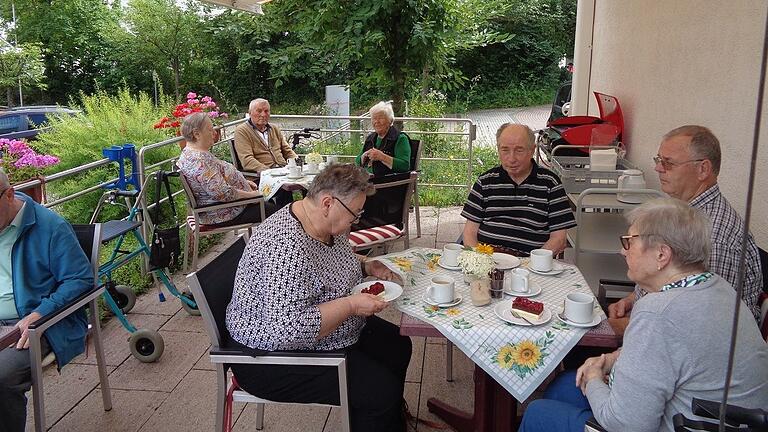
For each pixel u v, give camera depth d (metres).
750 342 1.58
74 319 2.59
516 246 3.13
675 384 1.56
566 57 21.08
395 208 4.22
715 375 1.54
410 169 5.33
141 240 3.99
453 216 6.31
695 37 3.33
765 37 0.97
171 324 3.83
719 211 2.30
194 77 19.66
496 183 3.20
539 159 5.17
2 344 2.19
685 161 2.37
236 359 2.09
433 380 3.10
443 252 2.70
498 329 1.99
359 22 7.85
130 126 7.41
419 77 9.51
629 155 4.67
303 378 2.14
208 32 19.38
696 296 1.59
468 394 2.96
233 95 20.28
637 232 1.74
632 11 4.63
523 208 3.15
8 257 2.47
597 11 6.04
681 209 1.71
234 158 5.67
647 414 1.56
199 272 2.14
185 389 3.05
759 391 1.57
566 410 1.88
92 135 7.24
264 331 2.04
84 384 3.11
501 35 10.29
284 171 5.02
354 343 2.29
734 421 1.35
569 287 2.37
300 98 20.12
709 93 3.13
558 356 1.92
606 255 3.74
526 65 20.80
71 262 2.53
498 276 2.25
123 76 19.31
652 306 1.60
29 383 2.32
